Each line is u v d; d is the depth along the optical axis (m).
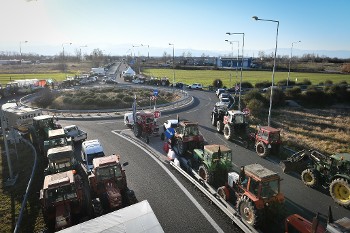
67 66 134.88
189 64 153.75
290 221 11.24
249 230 11.78
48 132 22.19
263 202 11.99
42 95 46.47
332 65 138.00
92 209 14.20
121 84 73.56
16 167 20.20
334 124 36.69
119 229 9.13
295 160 18.95
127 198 14.84
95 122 34.78
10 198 15.85
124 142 26.12
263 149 21.86
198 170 17.12
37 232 12.74
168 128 26.41
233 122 25.97
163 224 13.18
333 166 16.16
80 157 22.50
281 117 40.50
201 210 14.38
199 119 36.41
